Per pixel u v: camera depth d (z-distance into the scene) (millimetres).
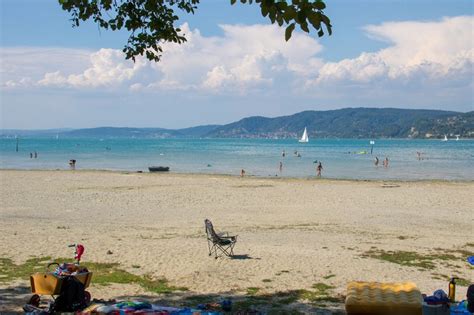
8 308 8977
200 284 11102
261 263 13070
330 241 16547
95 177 42281
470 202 28391
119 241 15656
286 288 10906
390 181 42156
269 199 28984
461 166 65062
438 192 33156
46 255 13531
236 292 10555
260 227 19328
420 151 118188
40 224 19469
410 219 22141
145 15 8180
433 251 15359
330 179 43812
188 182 38812
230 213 23547
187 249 14555
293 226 19656
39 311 8133
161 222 20766
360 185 37781
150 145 169125
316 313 9258
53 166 62625
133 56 8477
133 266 12570
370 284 7562
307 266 12859
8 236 16078
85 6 7543
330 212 23969
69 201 27328
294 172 54844
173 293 10375
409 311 6734
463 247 16109
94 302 8758
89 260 13094
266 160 78688
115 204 26438
